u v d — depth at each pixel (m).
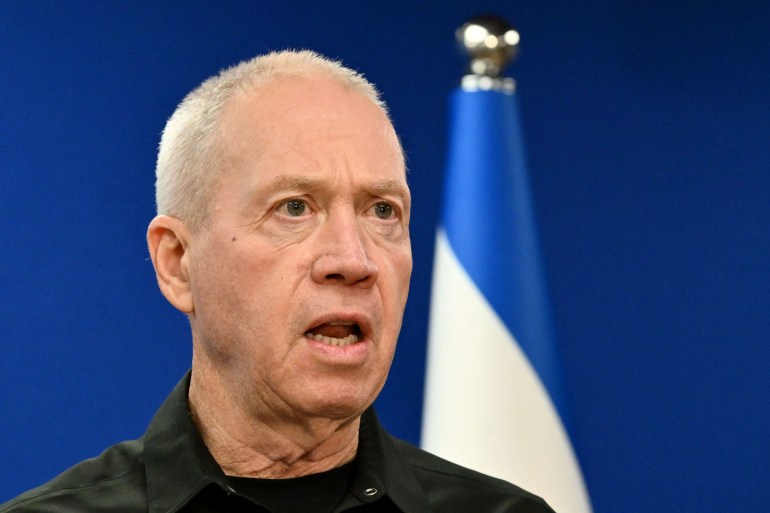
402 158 4.41
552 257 8.93
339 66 4.44
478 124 7.58
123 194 8.34
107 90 8.34
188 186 4.28
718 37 9.09
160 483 4.30
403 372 8.80
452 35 9.02
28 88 8.18
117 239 8.32
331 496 4.36
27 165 8.16
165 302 8.41
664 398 8.95
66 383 8.18
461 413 7.37
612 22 9.07
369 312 4.04
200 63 8.53
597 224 8.99
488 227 7.49
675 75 9.07
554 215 8.96
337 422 4.19
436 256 7.62
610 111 9.05
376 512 4.46
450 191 7.60
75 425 8.18
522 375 7.39
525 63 9.02
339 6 8.84
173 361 8.38
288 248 4.06
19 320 8.11
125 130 8.37
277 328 4.04
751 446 8.92
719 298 8.99
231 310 4.14
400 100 8.91
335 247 4.02
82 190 8.27
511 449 7.34
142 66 8.41
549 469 7.35
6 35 8.15
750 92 9.05
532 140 8.97
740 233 9.01
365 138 4.19
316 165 4.07
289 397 4.06
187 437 4.35
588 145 9.02
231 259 4.12
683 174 9.02
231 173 4.16
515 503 4.77
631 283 8.99
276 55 4.45
